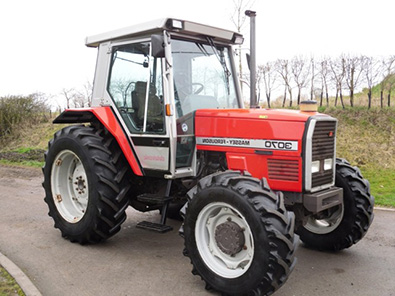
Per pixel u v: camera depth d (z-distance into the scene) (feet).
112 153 15.20
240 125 13.07
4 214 19.53
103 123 15.12
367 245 15.37
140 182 15.67
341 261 13.89
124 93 15.31
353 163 26.40
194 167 14.38
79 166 16.21
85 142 15.01
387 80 32.37
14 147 45.03
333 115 32.30
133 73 15.03
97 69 16.44
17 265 13.32
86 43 16.67
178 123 13.91
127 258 14.10
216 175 11.66
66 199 16.47
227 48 16.14
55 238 16.12
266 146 12.56
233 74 16.20
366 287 11.85
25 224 17.92
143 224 14.14
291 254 10.41
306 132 11.93
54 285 11.91
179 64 14.30
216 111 13.74
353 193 14.05
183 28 13.70
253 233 10.49
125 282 12.19
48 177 16.48
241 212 10.73
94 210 14.64
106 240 15.96
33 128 49.62
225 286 11.07
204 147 14.02
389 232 16.66
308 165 11.98
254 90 25.08
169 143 13.67
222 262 11.60
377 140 28.60
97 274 12.73
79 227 15.14
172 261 13.85
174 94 13.96
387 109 31.83
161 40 13.17
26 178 29.50
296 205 12.74
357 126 30.48
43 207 20.90
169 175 13.85
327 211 14.48
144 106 14.61
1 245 15.21
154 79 14.35
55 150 16.08
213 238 11.81
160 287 11.87
